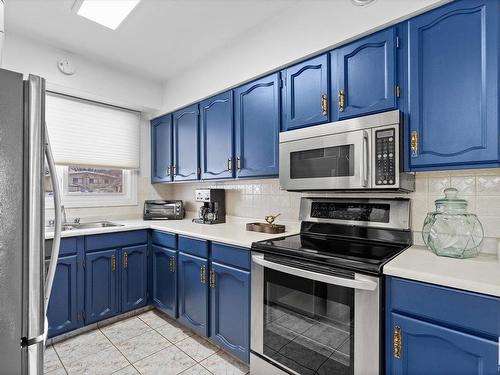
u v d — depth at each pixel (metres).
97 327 2.33
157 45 2.32
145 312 2.62
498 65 1.19
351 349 1.27
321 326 1.39
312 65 1.79
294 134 1.79
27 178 0.91
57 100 2.54
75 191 2.78
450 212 1.44
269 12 1.91
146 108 3.02
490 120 1.20
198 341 2.13
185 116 2.81
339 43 1.65
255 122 2.14
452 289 1.03
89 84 2.53
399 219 1.64
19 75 0.90
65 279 2.13
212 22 2.02
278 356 1.57
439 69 1.33
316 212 1.97
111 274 2.38
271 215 2.37
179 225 2.56
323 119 1.73
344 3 1.61
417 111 1.39
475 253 1.36
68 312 2.15
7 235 0.87
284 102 1.95
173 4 1.82
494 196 1.40
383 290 1.21
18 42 2.14
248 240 1.79
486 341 0.96
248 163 2.20
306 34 1.79
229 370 1.79
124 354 1.96
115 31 2.12
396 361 1.16
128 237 2.49
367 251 1.46
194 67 2.66
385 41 1.49
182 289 2.26
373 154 1.45
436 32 1.34
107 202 2.97
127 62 2.61
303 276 1.42
